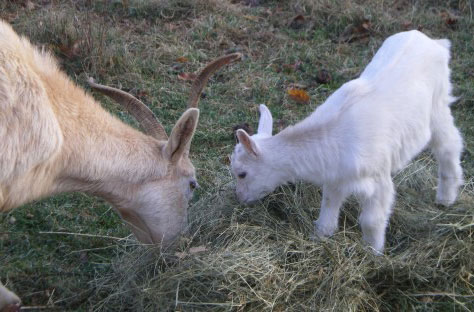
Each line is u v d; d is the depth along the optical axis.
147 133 1.90
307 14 3.23
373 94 1.92
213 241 1.92
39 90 1.69
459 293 1.81
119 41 2.93
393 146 1.93
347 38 3.10
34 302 1.86
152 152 1.84
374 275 1.84
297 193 2.06
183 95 2.68
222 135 2.48
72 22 2.89
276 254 1.85
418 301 1.80
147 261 1.88
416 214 2.07
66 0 3.21
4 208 1.75
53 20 2.87
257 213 1.98
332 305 1.75
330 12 3.19
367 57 2.95
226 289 1.77
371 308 1.79
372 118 1.89
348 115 1.90
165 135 1.91
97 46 2.79
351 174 1.88
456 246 1.89
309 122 1.94
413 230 2.03
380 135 1.89
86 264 1.98
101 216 2.14
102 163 1.79
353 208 2.07
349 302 1.76
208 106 2.62
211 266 1.79
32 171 1.72
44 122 1.69
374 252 1.90
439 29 3.15
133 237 2.04
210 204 2.05
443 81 2.06
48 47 2.77
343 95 1.94
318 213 2.05
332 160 1.89
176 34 3.05
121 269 1.89
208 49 2.99
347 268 1.82
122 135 1.82
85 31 2.81
